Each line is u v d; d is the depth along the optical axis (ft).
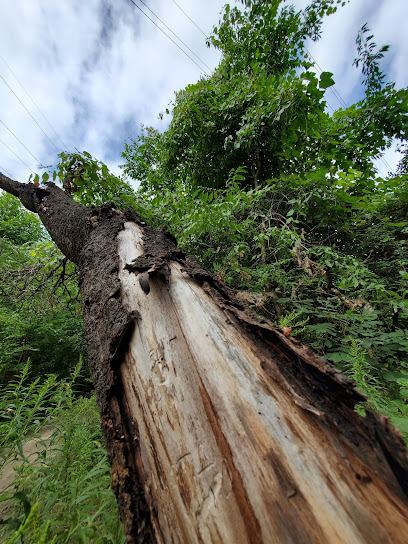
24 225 20.63
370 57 9.05
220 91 11.09
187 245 8.77
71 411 4.29
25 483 3.27
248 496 1.37
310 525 1.19
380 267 7.63
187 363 2.14
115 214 5.13
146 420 2.07
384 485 1.26
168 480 1.69
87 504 2.82
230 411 1.73
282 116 8.61
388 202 7.91
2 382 9.27
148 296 2.92
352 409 1.63
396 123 8.49
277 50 11.62
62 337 11.68
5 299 10.19
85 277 3.98
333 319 6.45
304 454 1.43
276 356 2.10
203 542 1.36
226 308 2.60
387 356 5.97
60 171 8.52
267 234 6.70
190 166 12.68
